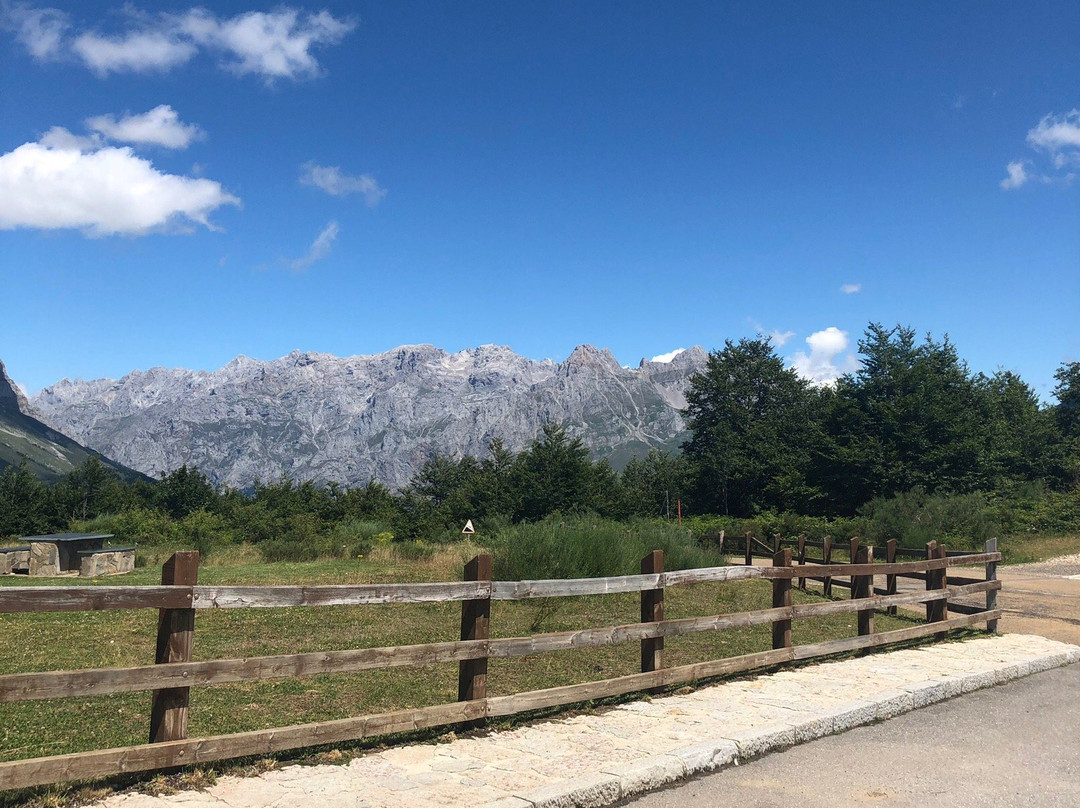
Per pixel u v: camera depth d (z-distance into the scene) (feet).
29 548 62.59
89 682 14.29
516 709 20.57
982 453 145.59
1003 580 63.46
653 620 24.88
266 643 31.68
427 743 18.89
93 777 14.16
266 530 120.88
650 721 21.43
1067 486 156.87
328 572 59.00
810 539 109.09
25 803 13.91
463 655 19.69
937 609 37.32
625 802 16.37
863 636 32.22
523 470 170.09
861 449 149.38
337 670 17.39
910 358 162.20
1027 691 27.66
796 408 193.06
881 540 96.94
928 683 26.35
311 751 17.80
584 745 19.04
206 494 177.37
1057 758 19.85
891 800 16.71
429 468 227.61
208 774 15.62
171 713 15.48
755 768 18.80
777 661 28.40
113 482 179.01
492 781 16.25
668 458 238.68
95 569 60.64
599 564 48.75
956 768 18.93
